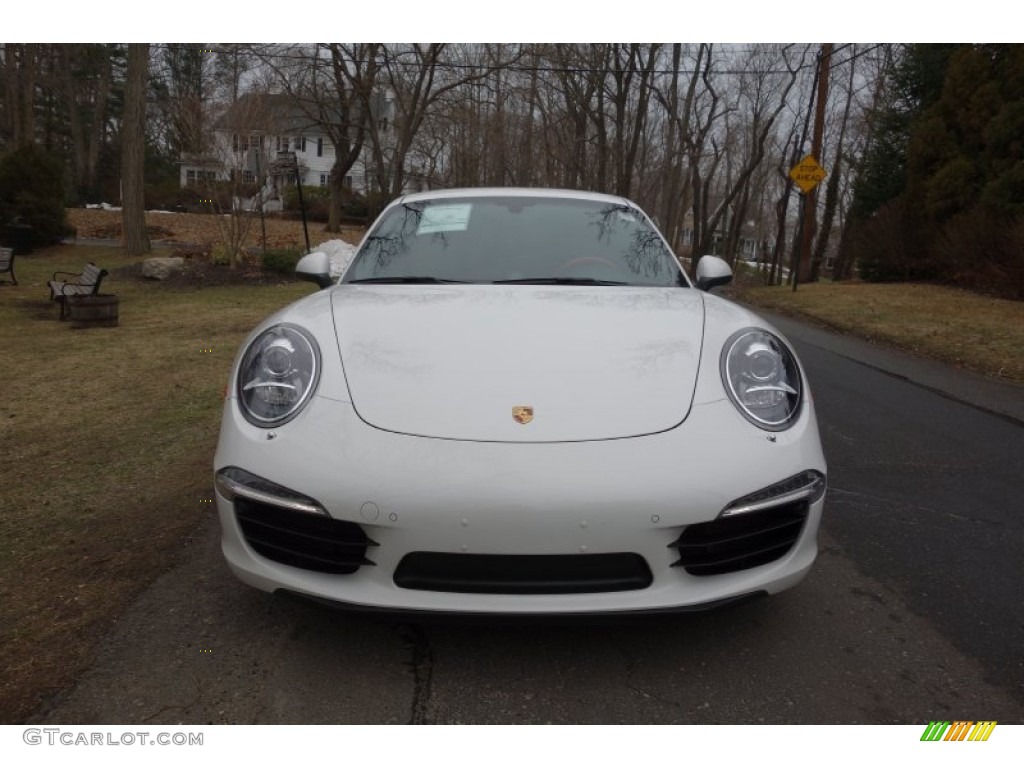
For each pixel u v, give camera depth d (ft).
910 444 15.94
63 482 13.24
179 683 7.17
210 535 10.66
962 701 7.07
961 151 52.54
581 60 97.86
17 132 123.65
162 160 172.45
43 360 24.75
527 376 7.44
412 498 6.60
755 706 6.96
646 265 10.84
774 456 7.13
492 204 12.10
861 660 7.70
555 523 6.56
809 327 36.63
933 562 10.09
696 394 7.41
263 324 8.63
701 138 96.89
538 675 7.37
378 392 7.29
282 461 6.96
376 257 10.90
